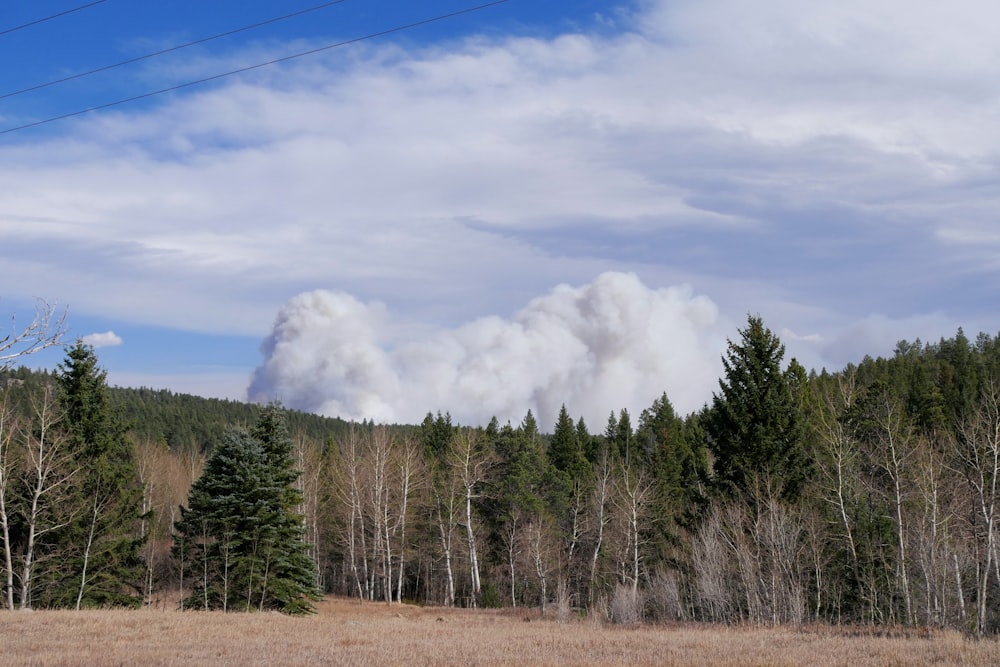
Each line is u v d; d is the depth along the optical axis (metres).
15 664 17.11
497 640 24.25
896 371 81.25
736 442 38.31
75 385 38.00
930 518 32.53
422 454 67.69
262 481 39.00
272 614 33.41
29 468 34.97
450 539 56.31
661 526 50.97
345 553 65.00
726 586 36.69
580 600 56.88
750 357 38.66
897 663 17.95
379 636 25.36
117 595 37.19
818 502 38.97
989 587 33.31
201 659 18.42
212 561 38.25
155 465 61.22
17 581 35.53
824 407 46.97
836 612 37.69
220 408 154.75
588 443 93.00
